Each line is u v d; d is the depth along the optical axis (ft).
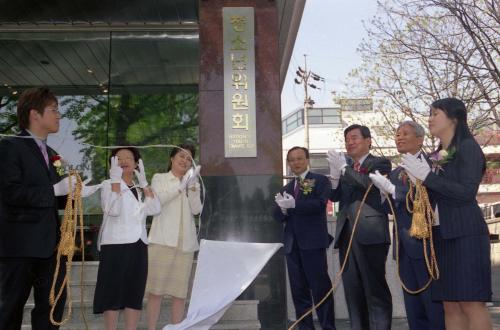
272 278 19.66
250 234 20.34
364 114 56.34
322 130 123.03
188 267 16.62
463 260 11.14
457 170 11.44
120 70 32.19
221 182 20.75
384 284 14.71
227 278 14.30
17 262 11.55
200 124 21.20
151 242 16.29
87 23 29.91
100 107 32.50
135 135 32.04
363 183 14.62
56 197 12.67
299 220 16.69
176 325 13.51
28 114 12.48
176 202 16.71
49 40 30.78
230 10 22.07
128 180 15.99
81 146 32.09
